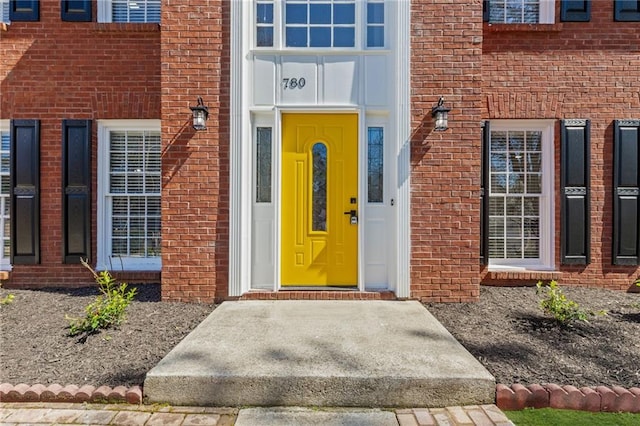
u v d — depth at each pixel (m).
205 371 2.83
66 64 5.32
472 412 2.69
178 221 4.63
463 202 4.63
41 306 4.46
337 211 4.95
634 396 2.68
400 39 4.62
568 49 5.28
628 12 5.26
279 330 3.65
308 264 4.94
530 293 4.93
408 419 2.62
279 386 2.78
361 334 3.56
